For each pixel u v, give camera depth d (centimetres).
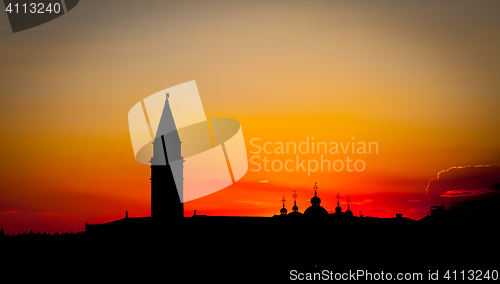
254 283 11256
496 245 11994
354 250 12456
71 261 12075
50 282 11338
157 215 12106
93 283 11381
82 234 12712
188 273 11719
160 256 12031
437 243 12250
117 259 12112
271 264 12062
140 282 11438
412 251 12131
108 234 12450
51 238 12431
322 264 12075
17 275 11631
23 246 12144
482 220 12450
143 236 12212
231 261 12194
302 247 12712
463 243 12169
